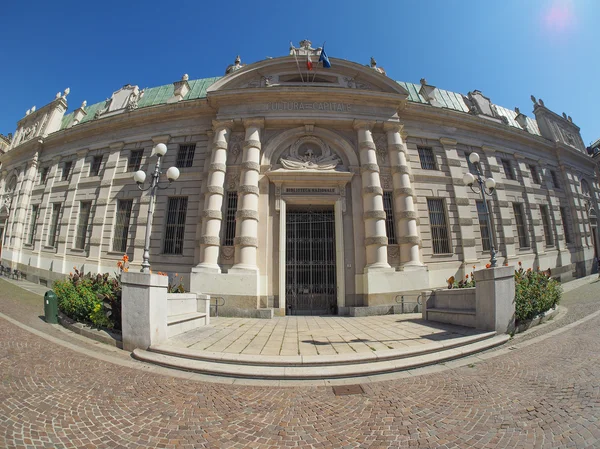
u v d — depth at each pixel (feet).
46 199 68.59
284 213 47.37
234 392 17.08
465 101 72.28
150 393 16.52
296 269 47.60
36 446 10.99
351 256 46.65
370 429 12.81
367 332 30.32
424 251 51.67
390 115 52.03
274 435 12.40
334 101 51.34
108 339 25.62
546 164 76.48
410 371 20.17
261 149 49.67
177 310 30.83
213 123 51.01
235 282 42.80
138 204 55.52
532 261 62.75
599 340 23.68
